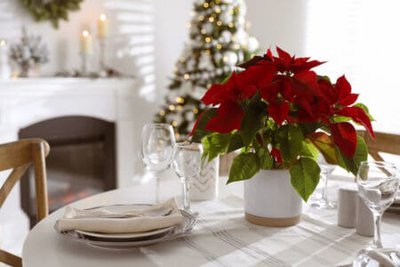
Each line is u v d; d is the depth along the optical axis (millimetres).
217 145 1112
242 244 1022
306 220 1185
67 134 3430
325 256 956
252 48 3537
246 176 1057
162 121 3602
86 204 1306
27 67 3268
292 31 3701
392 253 839
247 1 4062
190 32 3689
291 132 1034
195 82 3479
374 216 967
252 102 1031
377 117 3174
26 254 960
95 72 3555
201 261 932
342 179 1623
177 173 1199
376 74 3166
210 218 1199
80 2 3441
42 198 1503
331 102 1038
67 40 3502
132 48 3785
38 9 3303
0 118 3121
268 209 1124
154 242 958
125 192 1446
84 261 928
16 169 1480
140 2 3783
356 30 3264
